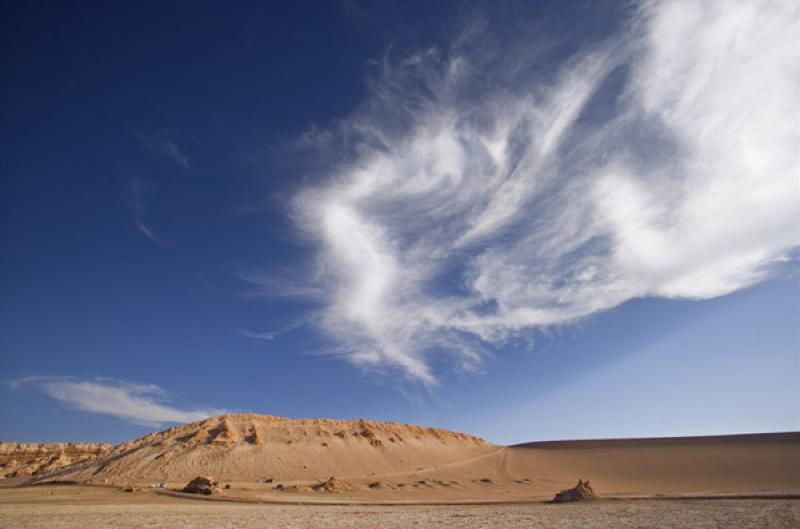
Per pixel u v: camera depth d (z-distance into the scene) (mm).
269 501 69500
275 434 145375
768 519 35781
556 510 49656
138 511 48438
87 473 118875
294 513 48250
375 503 67938
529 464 141625
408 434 170750
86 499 66438
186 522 38500
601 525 34969
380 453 147375
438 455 156750
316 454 136750
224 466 121312
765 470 112688
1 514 43688
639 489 99625
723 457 126188
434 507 58562
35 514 44031
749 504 50156
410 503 67562
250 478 116438
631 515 41594
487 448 177500
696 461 125562
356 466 133750
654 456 135750
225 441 135000
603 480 117125
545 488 106938
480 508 55406
